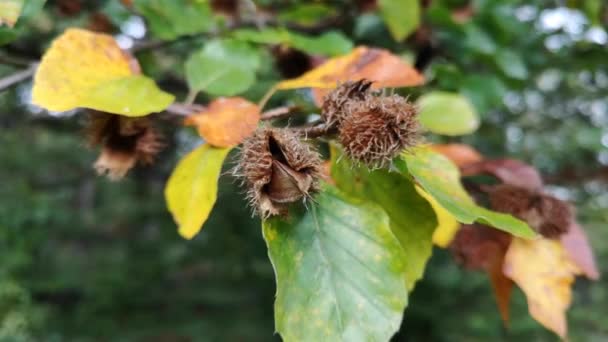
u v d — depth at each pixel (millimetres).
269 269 927
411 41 342
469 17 340
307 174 134
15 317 639
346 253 138
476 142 578
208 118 153
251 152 134
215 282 1090
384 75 167
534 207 185
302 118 230
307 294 132
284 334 127
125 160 169
